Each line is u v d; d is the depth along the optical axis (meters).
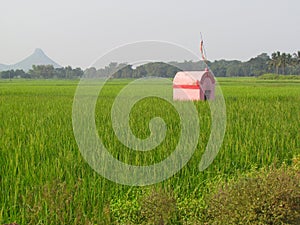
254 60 108.25
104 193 7.65
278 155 10.60
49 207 6.63
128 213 6.84
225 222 6.16
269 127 13.09
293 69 107.31
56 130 12.23
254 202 6.10
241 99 25.44
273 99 26.16
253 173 7.95
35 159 9.20
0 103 22.67
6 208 7.10
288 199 6.14
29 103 22.67
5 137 11.08
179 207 6.99
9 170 8.24
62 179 8.13
